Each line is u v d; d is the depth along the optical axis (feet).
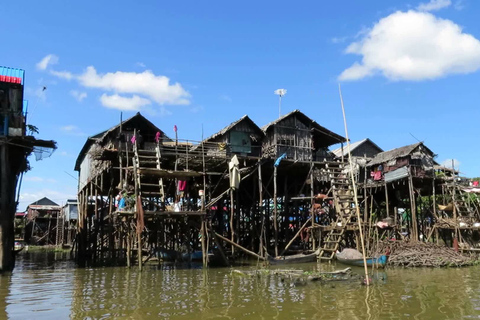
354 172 115.14
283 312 37.47
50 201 226.17
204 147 94.32
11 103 67.21
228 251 98.58
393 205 122.52
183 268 73.87
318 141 113.29
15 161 69.62
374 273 63.62
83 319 35.27
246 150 100.22
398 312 37.55
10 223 68.08
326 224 102.12
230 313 37.09
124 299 43.70
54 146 68.18
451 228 96.27
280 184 115.96
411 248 77.77
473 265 75.46
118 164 87.40
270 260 81.30
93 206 115.75
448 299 43.45
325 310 38.32
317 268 74.33
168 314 36.76
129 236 72.38
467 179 113.29
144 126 92.94
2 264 63.16
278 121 99.55
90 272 68.90
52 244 192.03
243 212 119.65
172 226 90.07
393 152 111.45
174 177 74.90
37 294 47.26
